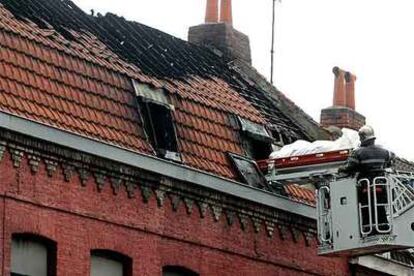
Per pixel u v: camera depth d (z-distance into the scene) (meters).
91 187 50.78
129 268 52.03
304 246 59.53
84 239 50.38
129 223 52.03
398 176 55.03
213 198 55.25
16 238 48.44
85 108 52.62
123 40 59.78
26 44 51.91
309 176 57.88
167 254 53.41
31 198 48.62
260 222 57.47
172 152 55.34
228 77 64.69
